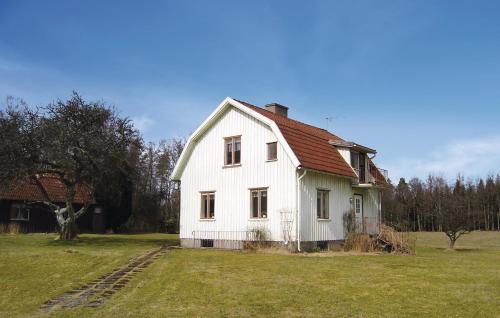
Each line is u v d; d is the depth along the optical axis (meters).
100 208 47.38
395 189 74.31
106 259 19.47
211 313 10.60
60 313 10.73
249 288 13.20
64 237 31.59
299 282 14.07
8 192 38.47
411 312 10.57
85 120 30.44
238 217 26.00
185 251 23.67
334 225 26.72
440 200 36.72
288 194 24.11
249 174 25.84
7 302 12.15
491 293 12.50
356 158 30.16
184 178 29.00
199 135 28.41
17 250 22.69
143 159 54.56
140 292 12.87
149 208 55.84
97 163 30.12
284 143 23.95
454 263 19.00
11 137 28.09
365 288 13.16
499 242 44.16
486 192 74.88
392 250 24.81
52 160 29.53
